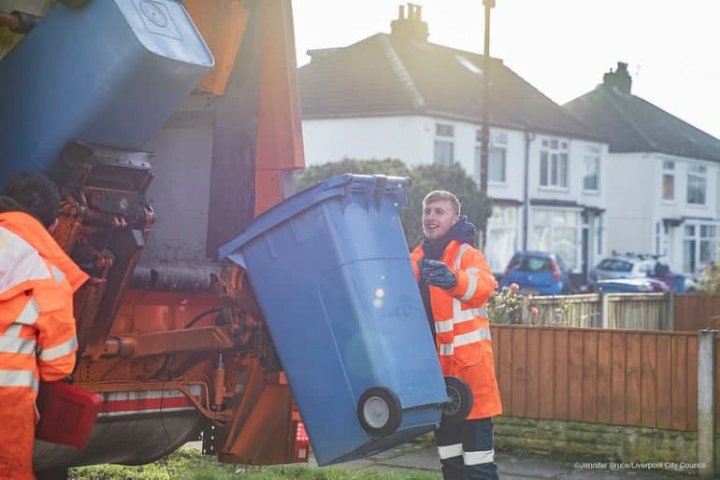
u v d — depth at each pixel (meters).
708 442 8.03
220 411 5.21
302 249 4.82
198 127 5.65
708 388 8.05
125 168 4.38
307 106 36.34
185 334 4.84
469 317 5.61
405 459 8.23
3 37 4.50
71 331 3.94
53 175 4.30
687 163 51.62
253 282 4.91
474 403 5.57
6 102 4.39
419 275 5.77
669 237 50.91
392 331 4.79
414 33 39.81
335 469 7.39
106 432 4.73
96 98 4.17
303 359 4.81
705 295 15.84
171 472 6.92
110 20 4.15
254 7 5.64
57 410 4.06
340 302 4.73
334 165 29.61
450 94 37.16
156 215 5.67
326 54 39.00
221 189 5.61
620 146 49.25
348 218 4.82
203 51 4.39
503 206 38.97
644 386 8.38
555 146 41.75
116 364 4.75
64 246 4.22
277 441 5.37
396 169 28.58
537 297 12.46
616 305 14.39
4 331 3.83
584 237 44.16
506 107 39.75
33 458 4.52
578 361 8.65
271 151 5.62
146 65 4.14
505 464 8.25
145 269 5.00
